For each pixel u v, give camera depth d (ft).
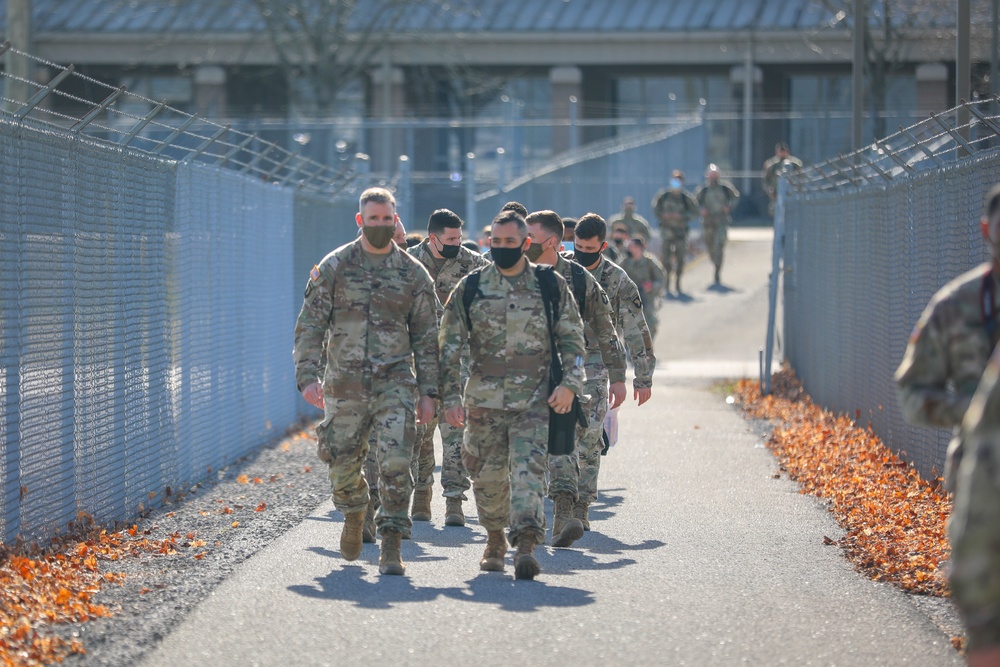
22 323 50.39
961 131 75.56
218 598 45.01
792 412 103.30
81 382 56.08
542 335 48.55
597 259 59.52
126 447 61.62
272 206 94.38
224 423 80.12
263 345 91.45
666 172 229.86
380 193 48.34
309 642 39.63
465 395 49.03
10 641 37.63
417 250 62.90
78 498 55.72
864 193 86.28
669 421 100.07
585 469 59.00
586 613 43.42
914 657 38.60
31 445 51.03
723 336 161.79
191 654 38.27
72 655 37.78
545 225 53.01
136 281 63.46
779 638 40.57
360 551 51.90
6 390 48.96
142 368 64.18
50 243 53.11
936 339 30.81
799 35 261.03
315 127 171.63
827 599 45.68
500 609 43.83
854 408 90.43
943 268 65.05
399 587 47.09
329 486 70.90
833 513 62.95
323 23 238.48
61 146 54.29
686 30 267.18
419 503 61.72
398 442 48.49
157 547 53.72
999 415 22.79
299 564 50.90
